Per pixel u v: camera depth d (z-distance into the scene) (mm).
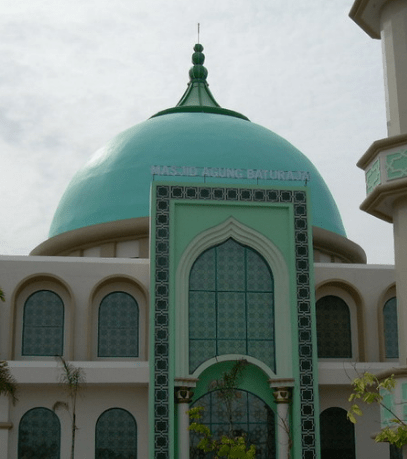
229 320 32219
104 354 33219
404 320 21844
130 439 32125
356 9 24266
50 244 40719
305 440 31031
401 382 20562
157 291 31859
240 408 31781
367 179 23312
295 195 33562
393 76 23000
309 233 33188
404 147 21766
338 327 34781
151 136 41375
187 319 31797
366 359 33938
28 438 31672
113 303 33812
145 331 33406
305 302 32469
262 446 31469
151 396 30812
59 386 32000
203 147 40062
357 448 33062
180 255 32438
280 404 31469
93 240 39125
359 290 34656
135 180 39875
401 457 32281
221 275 32625
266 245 32969
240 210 33156
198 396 31766
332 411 33375
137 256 38312
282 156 41125
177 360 31266
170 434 30516
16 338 33000
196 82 46438
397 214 22391
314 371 31734
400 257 22203
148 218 38344
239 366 30797
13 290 33000
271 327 32344
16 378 31125
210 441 31125
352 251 41625
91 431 32000
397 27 23203
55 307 33531
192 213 32906
